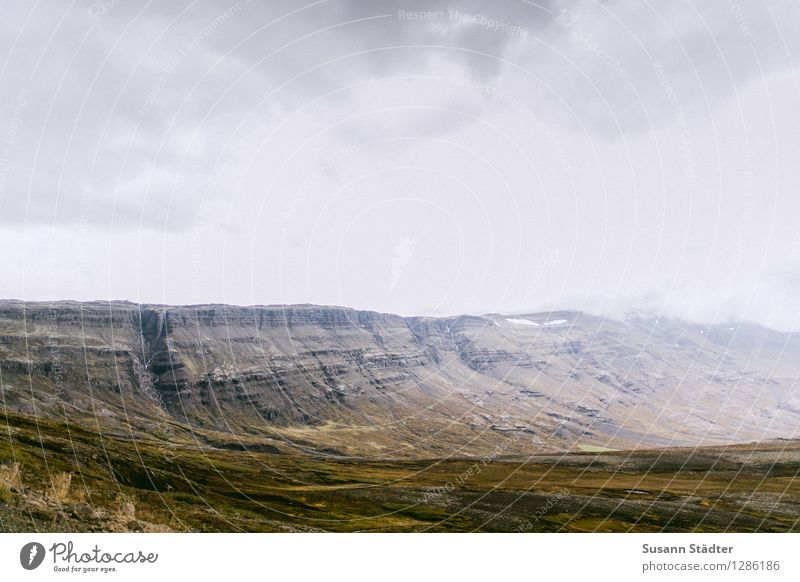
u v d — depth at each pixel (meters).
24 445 43.69
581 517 45.66
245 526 32.81
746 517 46.19
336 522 40.69
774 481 70.88
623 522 43.56
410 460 152.50
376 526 39.97
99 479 36.91
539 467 102.62
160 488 43.41
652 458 102.12
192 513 32.88
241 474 76.75
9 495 24.72
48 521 23.75
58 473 31.94
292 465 111.12
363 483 78.12
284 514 41.28
